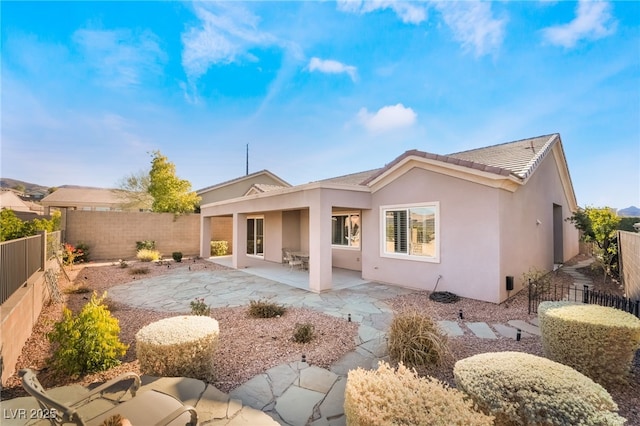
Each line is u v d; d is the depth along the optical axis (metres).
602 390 2.56
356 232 13.72
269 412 3.41
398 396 2.31
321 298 8.70
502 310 7.34
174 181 23.44
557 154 12.91
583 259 16.67
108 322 4.52
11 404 3.30
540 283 8.39
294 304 8.06
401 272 10.16
